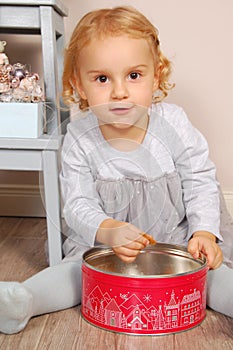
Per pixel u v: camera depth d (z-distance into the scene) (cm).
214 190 141
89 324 121
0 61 159
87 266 121
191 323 118
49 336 115
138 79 133
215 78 194
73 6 194
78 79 140
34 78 153
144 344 112
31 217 210
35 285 125
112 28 131
